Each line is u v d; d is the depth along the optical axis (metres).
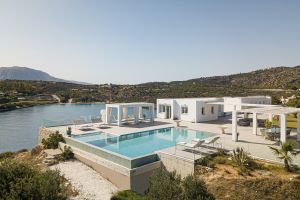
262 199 11.80
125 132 23.66
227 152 16.17
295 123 28.91
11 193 9.42
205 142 17.23
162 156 15.83
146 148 18.67
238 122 28.06
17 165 11.28
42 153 19.67
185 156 15.06
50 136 22.19
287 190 11.82
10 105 83.81
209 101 31.30
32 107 91.50
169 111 33.28
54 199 10.05
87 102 108.00
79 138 21.53
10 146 32.91
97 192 13.19
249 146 17.64
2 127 47.81
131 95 98.69
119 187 14.71
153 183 10.90
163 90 94.81
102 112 30.25
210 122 29.89
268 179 12.23
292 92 64.69
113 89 118.94
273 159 14.44
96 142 20.44
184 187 10.41
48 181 10.03
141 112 33.16
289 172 12.86
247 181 12.29
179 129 25.84
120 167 14.69
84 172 16.20
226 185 12.48
